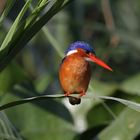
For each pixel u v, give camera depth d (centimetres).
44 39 1748
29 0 584
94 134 1012
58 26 1680
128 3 1942
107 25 1658
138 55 1664
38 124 1040
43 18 589
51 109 1073
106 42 1820
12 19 1336
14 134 863
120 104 1086
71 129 1052
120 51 1650
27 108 1055
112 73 1595
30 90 1088
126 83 1205
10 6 593
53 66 1720
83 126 1186
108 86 1155
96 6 1941
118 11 1942
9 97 1060
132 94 1132
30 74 1755
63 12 1600
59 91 1401
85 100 1214
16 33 581
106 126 1020
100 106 1105
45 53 1756
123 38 1560
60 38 1686
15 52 592
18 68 1123
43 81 1373
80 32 1742
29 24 585
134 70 1728
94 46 1827
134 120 1009
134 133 998
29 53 1772
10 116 1033
